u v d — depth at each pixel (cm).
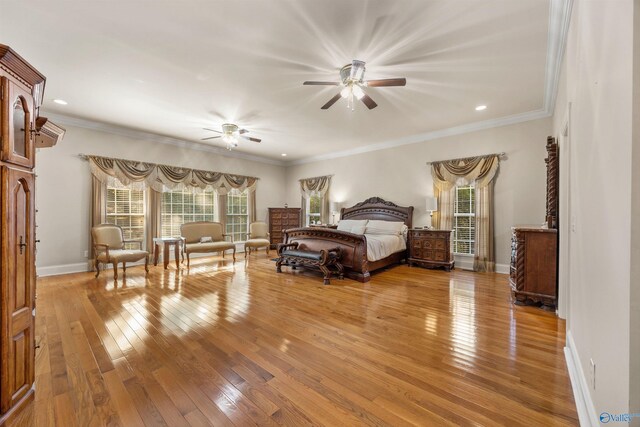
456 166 535
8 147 146
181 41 266
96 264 457
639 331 92
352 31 251
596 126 142
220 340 238
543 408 154
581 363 168
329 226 662
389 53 284
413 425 143
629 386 93
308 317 291
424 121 501
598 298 133
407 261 579
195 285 417
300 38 261
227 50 280
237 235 768
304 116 472
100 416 149
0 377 143
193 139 621
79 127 499
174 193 644
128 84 353
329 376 186
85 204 506
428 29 247
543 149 452
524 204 470
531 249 321
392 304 332
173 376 186
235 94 382
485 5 219
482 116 474
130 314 298
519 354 214
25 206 160
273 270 526
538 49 276
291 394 168
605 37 127
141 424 144
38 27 244
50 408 155
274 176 853
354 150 711
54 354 214
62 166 483
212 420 147
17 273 153
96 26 244
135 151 570
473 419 146
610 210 117
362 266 439
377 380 181
